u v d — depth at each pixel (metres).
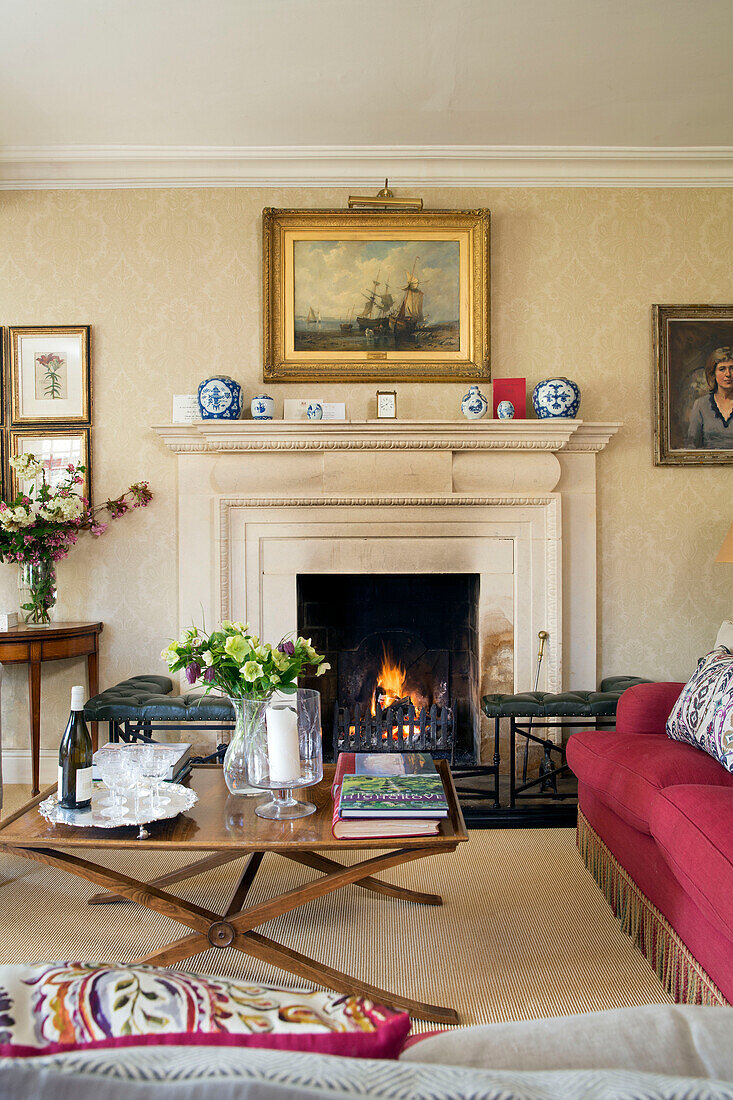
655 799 2.02
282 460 3.90
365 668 4.35
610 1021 0.69
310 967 1.92
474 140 3.85
